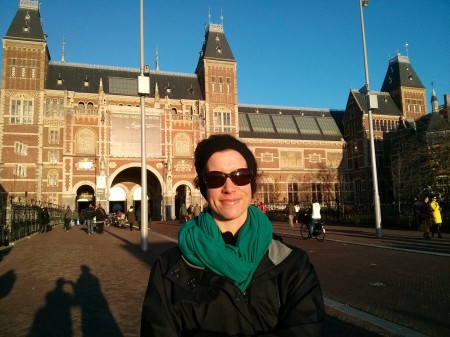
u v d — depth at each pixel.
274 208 51.22
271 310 1.98
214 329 1.97
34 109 58.38
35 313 7.33
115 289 9.34
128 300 8.24
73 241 22.67
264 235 2.11
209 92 66.31
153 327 1.96
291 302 1.94
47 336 6.05
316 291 1.98
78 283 10.12
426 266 11.25
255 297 1.97
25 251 17.52
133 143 55.12
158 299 2.06
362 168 71.38
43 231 31.12
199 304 1.96
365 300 7.73
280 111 79.38
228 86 67.44
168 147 56.56
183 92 68.38
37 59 59.56
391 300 7.64
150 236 25.91
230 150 2.38
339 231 25.67
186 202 58.84
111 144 54.03
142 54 17.81
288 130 74.94
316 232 19.69
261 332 1.98
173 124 57.59
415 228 24.78
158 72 69.62
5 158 56.22
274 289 2.00
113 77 65.94
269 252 2.14
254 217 2.23
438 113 60.22
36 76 59.16
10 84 57.94
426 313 6.70
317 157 73.69
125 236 26.45
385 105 74.69
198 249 2.01
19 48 59.00
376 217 20.48
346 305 7.40
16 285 9.93
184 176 57.19
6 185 55.69
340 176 74.06
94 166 53.53
